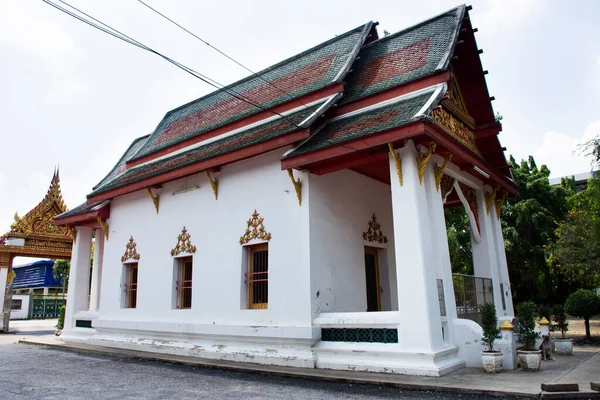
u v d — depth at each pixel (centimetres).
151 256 1283
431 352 739
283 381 778
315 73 1209
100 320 1372
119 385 770
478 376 732
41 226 2123
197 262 1152
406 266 796
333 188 1022
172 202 1262
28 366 1018
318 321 893
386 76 1039
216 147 1179
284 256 966
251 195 1062
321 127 1003
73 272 1592
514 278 2297
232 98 1427
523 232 2247
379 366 786
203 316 1103
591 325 2023
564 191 2409
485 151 1188
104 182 1694
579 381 684
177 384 770
